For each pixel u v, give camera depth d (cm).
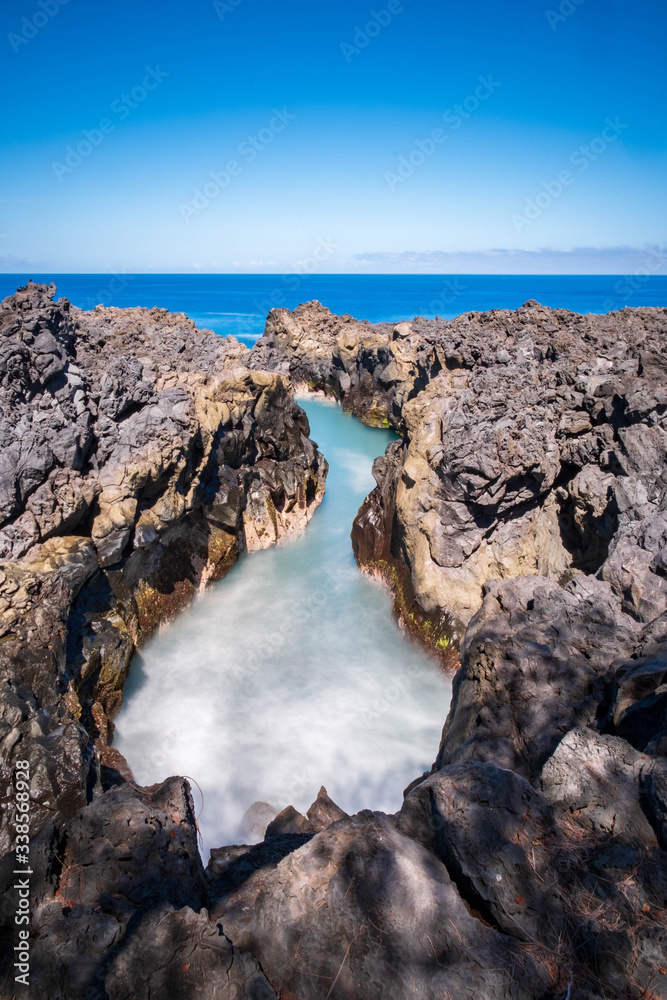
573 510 1978
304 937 671
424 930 661
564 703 1141
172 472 2178
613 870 722
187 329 3180
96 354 2319
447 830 754
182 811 1019
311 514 3234
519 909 684
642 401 1784
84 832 898
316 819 1310
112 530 1953
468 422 2055
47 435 1830
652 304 18025
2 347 1798
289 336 6059
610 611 1348
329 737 1850
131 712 1919
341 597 2533
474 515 2097
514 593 1509
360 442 4659
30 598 1628
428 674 2122
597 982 632
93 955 676
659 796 770
